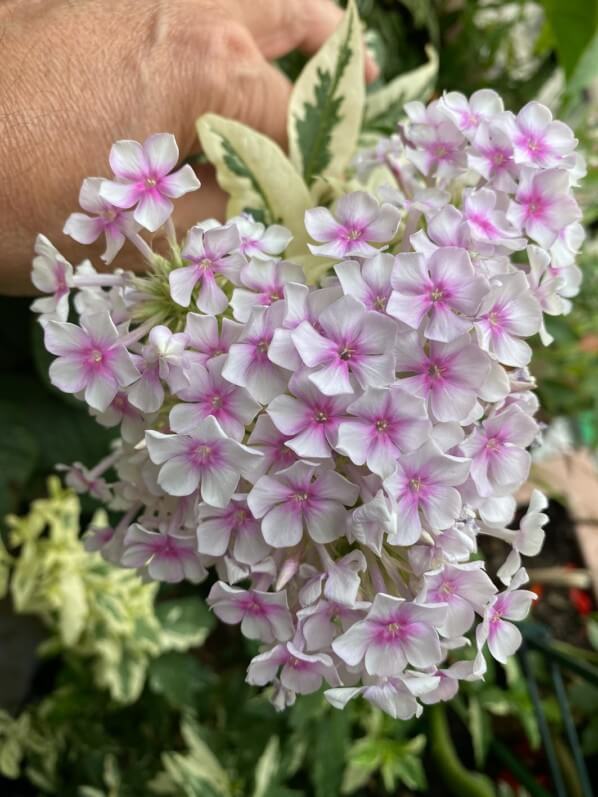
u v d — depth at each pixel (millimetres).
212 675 408
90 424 393
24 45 206
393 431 153
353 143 246
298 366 153
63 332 165
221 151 223
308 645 166
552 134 187
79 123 205
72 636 384
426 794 406
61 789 398
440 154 195
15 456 378
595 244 463
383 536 164
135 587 401
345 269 158
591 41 347
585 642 426
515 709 390
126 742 407
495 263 169
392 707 165
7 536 428
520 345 168
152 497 188
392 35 386
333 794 360
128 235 177
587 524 455
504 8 453
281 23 264
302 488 159
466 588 167
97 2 215
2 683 443
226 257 170
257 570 169
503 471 172
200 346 165
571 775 397
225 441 154
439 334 155
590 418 455
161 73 211
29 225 212
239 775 375
